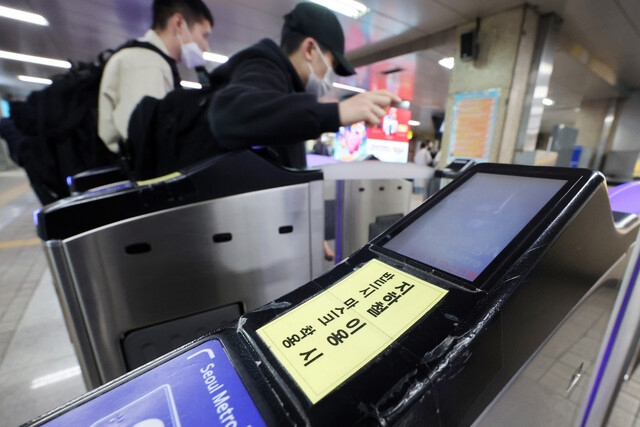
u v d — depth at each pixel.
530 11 2.56
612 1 2.43
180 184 0.60
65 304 0.56
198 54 1.17
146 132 0.77
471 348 0.22
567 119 8.20
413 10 2.79
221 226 0.66
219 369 0.24
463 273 0.29
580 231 0.31
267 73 0.74
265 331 0.27
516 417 0.32
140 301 0.62
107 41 3.94
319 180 0.74
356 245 1.13
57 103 1.23
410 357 0.22
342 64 0.99
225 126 0.62
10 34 3.75
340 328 0.26
